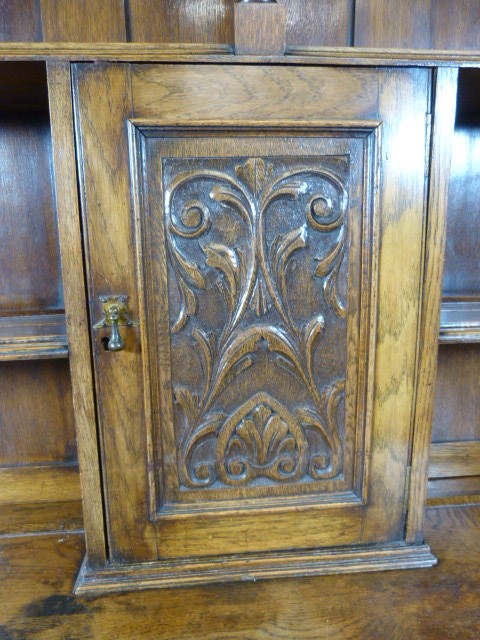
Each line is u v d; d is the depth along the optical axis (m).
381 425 0.90
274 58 0.76
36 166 1.06
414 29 1.04
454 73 0.79
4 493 1.19
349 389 0.88
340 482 0.92
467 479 1.25
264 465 0.91
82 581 0.91
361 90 0.78
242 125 0.77
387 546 0.96
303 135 0.79
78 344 0.82
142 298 0.81
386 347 0.87
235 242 0.82
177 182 0.79
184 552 0.93
